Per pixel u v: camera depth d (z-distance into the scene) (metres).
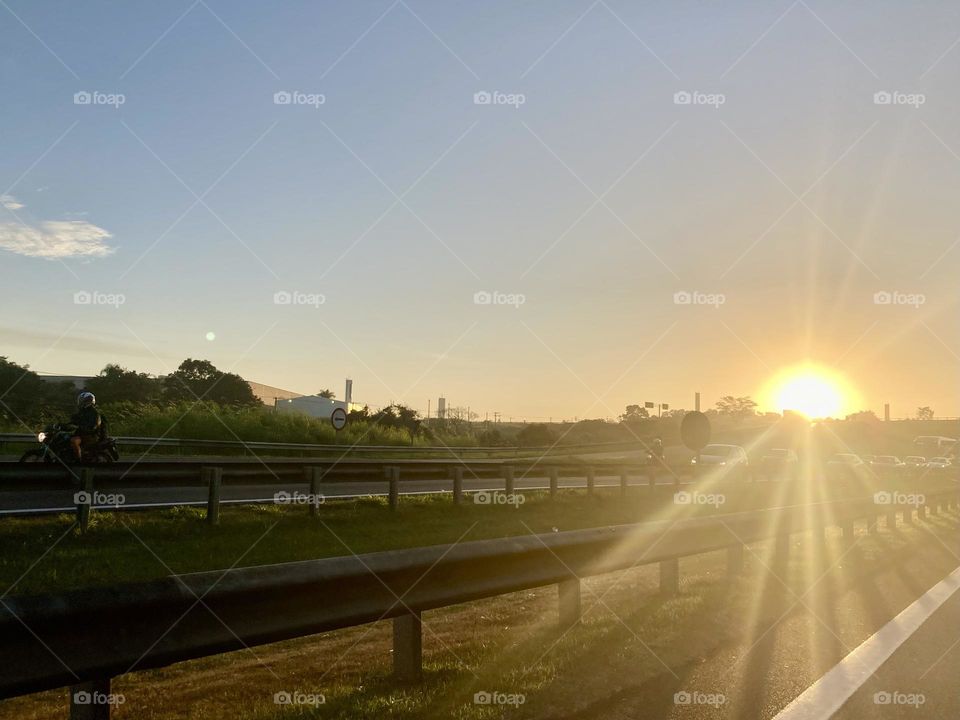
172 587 4.25
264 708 5.56
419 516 19.27
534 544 7.00
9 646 3.70
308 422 43.66
